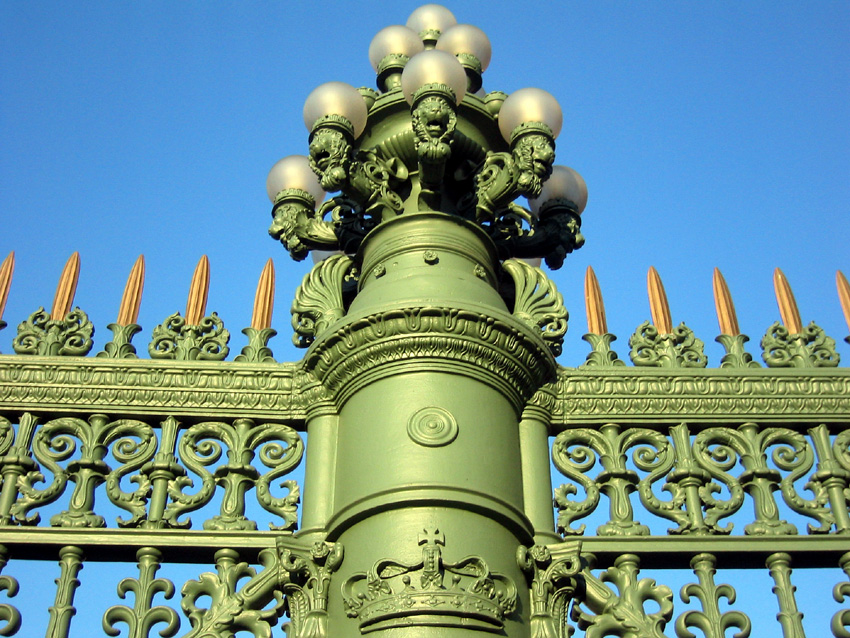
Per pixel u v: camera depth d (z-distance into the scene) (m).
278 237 5.36
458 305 4.57
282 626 4.38
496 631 3.99
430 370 4.56
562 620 4.26
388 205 5.08
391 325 4.58
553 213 5.52
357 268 5.39
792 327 5.25
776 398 4.97
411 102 4.89
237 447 4.80
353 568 4.18
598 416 4.90
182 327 5.14
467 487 4.23
